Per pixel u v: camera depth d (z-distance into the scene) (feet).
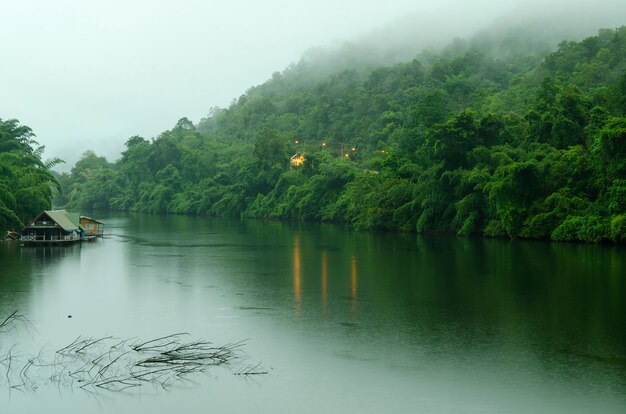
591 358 94.84
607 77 433.07
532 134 291.79
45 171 338.54
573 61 517.14
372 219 342.85
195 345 103.71
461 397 80.23
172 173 652.48
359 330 113.70
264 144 549.95
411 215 327.88
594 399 78.74
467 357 96.37
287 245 272.10
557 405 77.10
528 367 91.04
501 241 263.70
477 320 119.75
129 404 80.02
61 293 152.76
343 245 267.18
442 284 159.22
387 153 437.99
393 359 96.07
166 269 194.80
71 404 80.33
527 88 503.61
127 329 116.78
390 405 78.18
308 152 535.19
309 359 96.78
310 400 80.33
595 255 207.21
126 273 186.29
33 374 91.50
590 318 119.55
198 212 587.27
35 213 303.68
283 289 156.04
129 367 94.02
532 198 264.93
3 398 82.43
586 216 242.78
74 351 102.94
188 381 87.86
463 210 285.64
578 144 278.26
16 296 148.97
